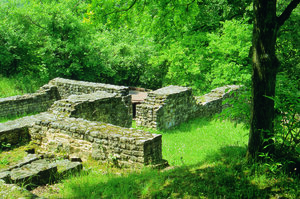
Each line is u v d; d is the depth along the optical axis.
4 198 3.60
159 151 6.65
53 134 7.55
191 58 17.02
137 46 29.05
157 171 5.62
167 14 7.37
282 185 4.17
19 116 13.18
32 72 22.02
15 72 21.33
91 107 9.98
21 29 21.39
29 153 7.12
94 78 25.88
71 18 21.72
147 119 12.12
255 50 4.68
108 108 10.95
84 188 4.78
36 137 7.89
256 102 4.79
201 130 11.40
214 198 3.88
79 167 5.94
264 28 4.48
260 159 4.86
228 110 5.81
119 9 6.82
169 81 27.28
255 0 4.54
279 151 5.14
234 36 14.74
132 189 4.53
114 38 30.08
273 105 4.77
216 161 5.40
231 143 8.24
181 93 13.20
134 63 28.31
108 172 5.89
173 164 6.95
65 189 4.90
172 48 17.17
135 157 6.16
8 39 20.44
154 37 18.12
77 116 9.30
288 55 13.57
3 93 16.39
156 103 12.31
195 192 4.13
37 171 5.23
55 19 21.72
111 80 29.25
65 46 22.28
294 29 13.70
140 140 6.10
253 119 4.89
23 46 21.39
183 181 4.58
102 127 7.19
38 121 7.84
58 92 16.22
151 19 7.62
